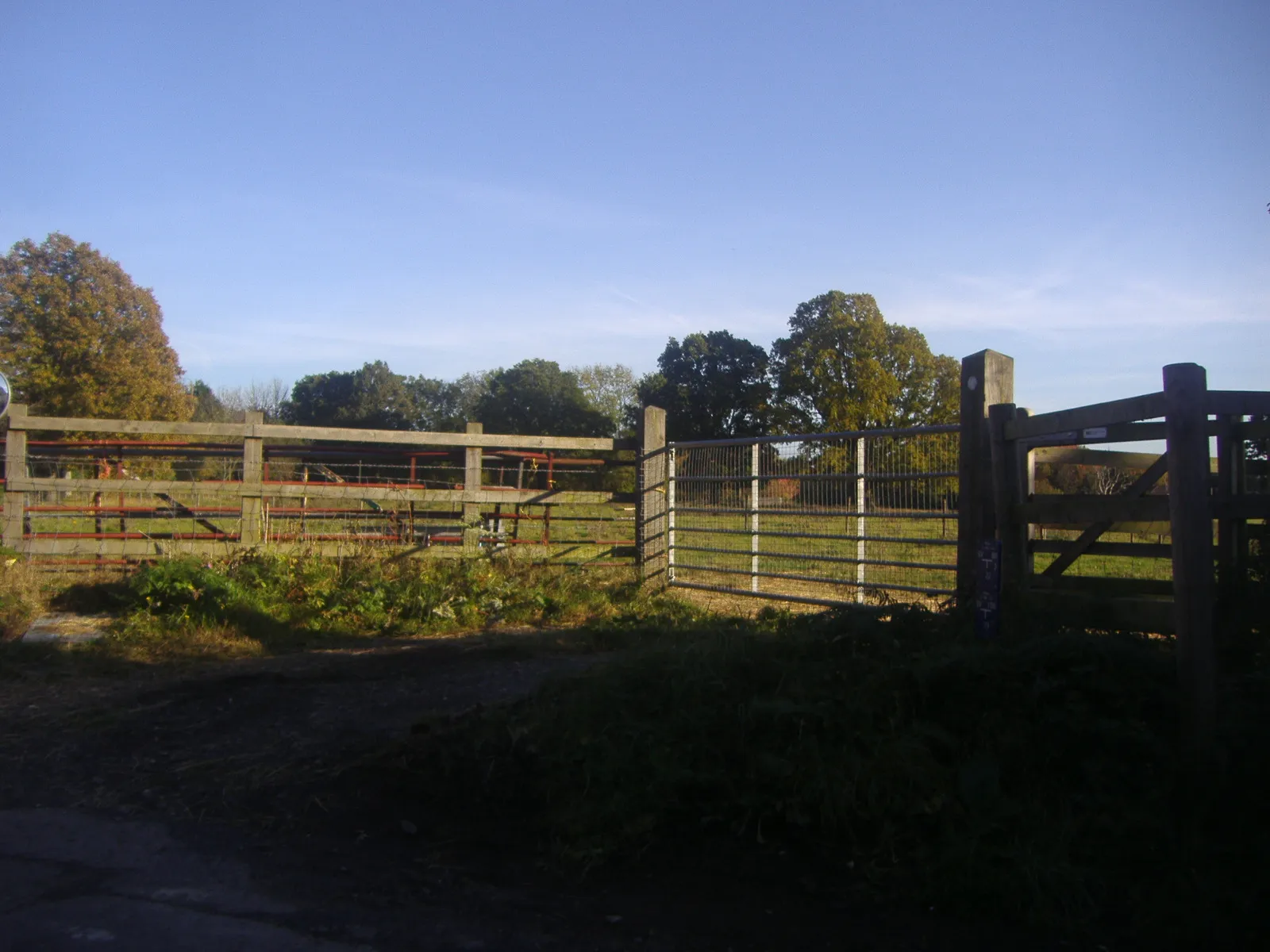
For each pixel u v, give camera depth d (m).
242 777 5.39
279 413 56.25
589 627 9.48
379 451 12.61
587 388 52.47
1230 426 5.51
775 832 4.44
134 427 11.38
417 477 13.75
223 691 7.10
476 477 12.31
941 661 4.84
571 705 5.30
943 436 8.81
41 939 3.64
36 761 5.70
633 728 4.93
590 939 3.68
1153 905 3.70
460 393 56.50
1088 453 6.89
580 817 4.52
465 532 12.05
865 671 5.08
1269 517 4.81
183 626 9.18
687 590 12.03
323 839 4.62
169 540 11.43
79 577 10.80
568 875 4.21
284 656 8.59
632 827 4.42
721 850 4.35
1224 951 3.45
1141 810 4.11
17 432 11.16
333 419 52.81
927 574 9.23
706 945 3.63
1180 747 4.31
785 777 4.50
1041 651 4.75
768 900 3.97
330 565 10.95
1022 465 6.14
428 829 4.69
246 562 10.82
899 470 9.29
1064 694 4.60
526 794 4.88
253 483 11.53
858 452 9.73
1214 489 5.54
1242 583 5.08
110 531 12.33
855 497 9.77
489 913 3.89
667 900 4.00
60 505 11.62
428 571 10.98
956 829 4.14
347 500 12.38
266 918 3.85
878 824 4.29
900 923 3.77
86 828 4.75
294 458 12.62
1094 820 4.11
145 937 3.68
